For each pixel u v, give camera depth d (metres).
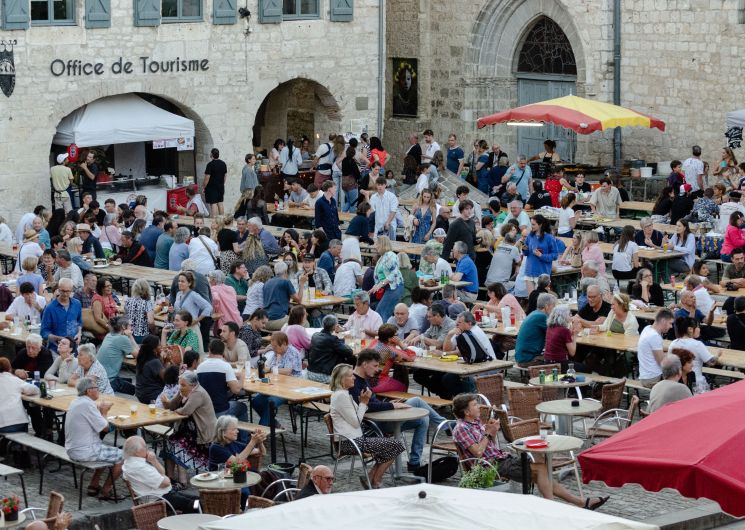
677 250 31.47
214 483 17.88
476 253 31.02
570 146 45.06
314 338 22.33
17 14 39.06
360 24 45.31
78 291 26.73
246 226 31.31
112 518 18.89
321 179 42.16
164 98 42.78
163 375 20.95
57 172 39.59
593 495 19.61
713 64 40.28
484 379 21.30
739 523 19.06
